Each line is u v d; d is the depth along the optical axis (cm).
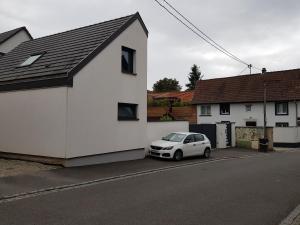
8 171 1252
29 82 1524
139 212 775
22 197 898
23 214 738
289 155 2466
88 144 1511
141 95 1866
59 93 1430
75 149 1443
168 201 888
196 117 4612
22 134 1554
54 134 1441
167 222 707
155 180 1210
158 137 2047
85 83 1497
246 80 4478
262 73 4422
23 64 1748
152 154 1875
